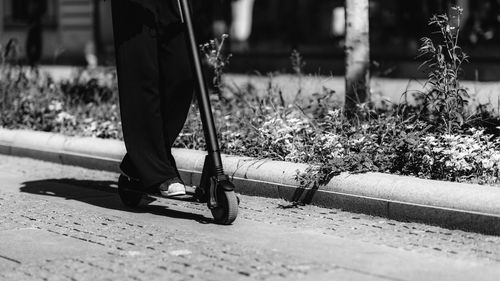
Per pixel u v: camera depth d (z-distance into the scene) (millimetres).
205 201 6227
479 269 5012
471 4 21547
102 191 7512
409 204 6102
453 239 5664
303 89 10375
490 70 19297
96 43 27438
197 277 4863
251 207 6723
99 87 11453
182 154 7785
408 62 22344
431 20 7719
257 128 8164
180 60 6336
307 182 6734
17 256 5375
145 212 6613
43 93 11133
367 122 7906
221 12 20422
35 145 9297
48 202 7020
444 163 6629
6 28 28719
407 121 7469
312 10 26234
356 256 5289
